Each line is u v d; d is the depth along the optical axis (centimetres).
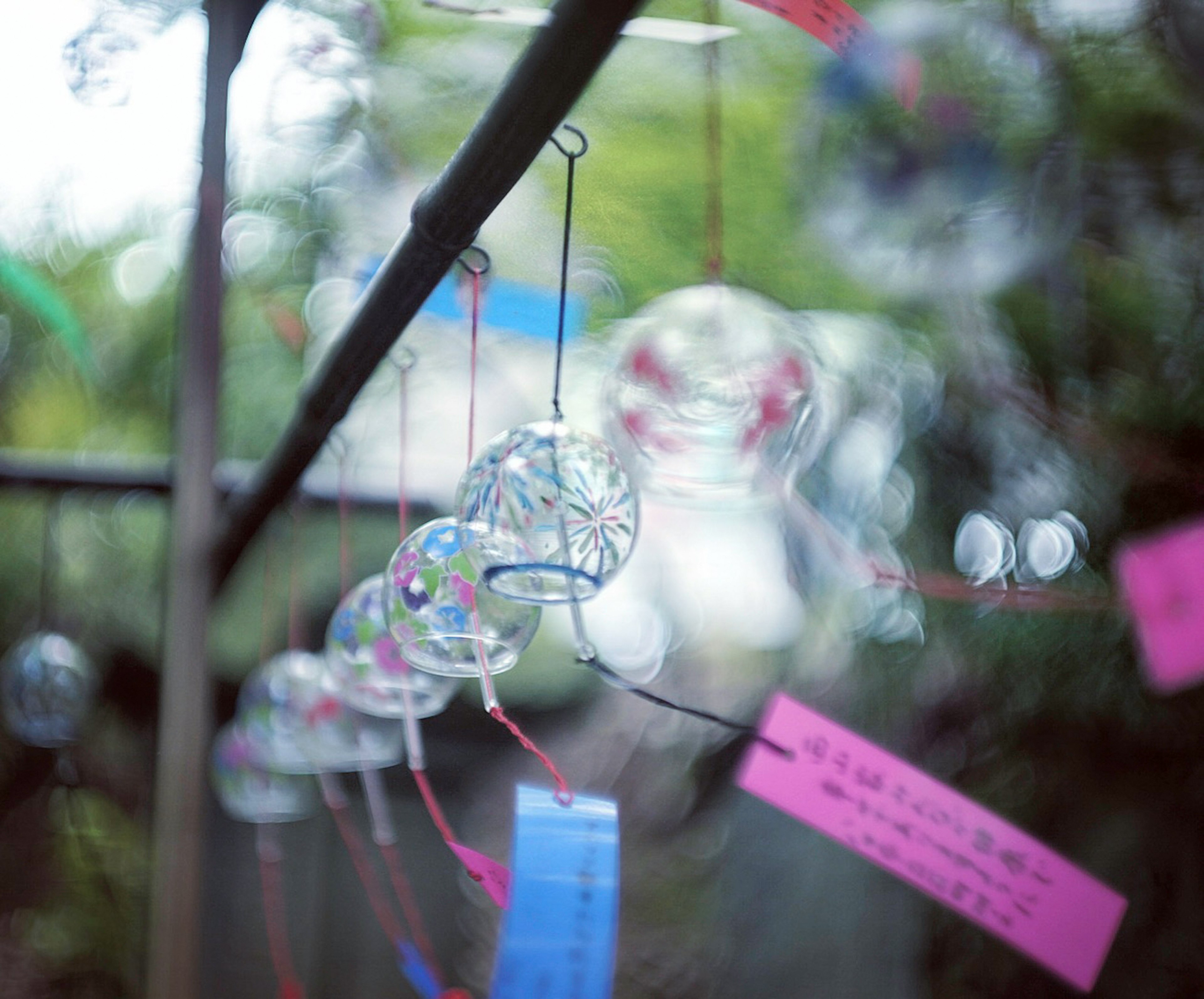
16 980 371
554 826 113
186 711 215
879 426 296
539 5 270
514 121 111
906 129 227
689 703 504
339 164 338
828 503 294
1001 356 259
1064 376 252
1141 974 231
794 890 381
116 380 404
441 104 317
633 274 302
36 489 255
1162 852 236
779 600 404
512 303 172
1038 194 228
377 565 474
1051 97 226
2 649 395
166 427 411
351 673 170
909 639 300
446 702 175
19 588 399
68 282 389
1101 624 244
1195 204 235
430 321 270
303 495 262
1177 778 238
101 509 411
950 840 154
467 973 520
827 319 292
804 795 157
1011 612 262
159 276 405
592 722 616
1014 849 153
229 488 249
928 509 289
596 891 110
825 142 238
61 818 393
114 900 398
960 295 254
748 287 291
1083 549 246
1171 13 186
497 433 359
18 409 398
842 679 350
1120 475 239
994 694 273
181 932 210
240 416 410
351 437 349
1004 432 268
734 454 174
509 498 125
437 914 536
